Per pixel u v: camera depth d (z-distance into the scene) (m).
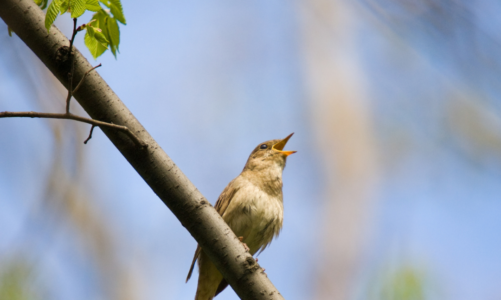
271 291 6.79
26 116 5.39
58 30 6.46
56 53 6.30
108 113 6.51
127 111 6.64
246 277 6.77
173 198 6.70
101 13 6.46
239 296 6.84
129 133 6.28
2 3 6.22
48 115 5.51
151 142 6.62
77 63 6.39
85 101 6.47
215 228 6.77
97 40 6.36
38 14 6.33
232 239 6.84
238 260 6.80
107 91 6.55
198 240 6.82
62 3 5.64
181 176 6.72
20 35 6.31
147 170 6.61
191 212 6.72
